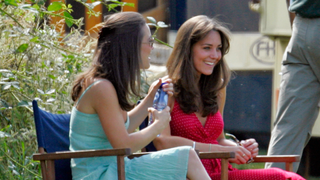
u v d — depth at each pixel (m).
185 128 11.87
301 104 15.19
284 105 15.43
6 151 12.68
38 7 13.53
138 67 10.20
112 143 9.89
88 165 10.05
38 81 13.77
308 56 15.09
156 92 11.23
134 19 10.31
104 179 9.70
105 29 10.30
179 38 12.25
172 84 11.37
